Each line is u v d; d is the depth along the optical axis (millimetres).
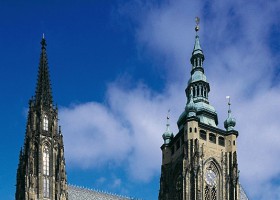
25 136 180375
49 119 181125
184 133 193750
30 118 180750
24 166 174625
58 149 177625
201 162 186125
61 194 171125
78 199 192250
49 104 183500
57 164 175250
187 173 184625
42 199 166375
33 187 166375
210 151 192000
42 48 197250
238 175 189375
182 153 193750
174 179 197125
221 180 190000
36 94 185625
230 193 187250
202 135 193625
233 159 192250
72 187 195000
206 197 184250
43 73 190625
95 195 198750
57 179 172750
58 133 180250
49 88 188000
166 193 195875
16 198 172000
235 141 196125
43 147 174875
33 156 172125
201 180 182500
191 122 192000
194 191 179625
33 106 182375
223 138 197625
